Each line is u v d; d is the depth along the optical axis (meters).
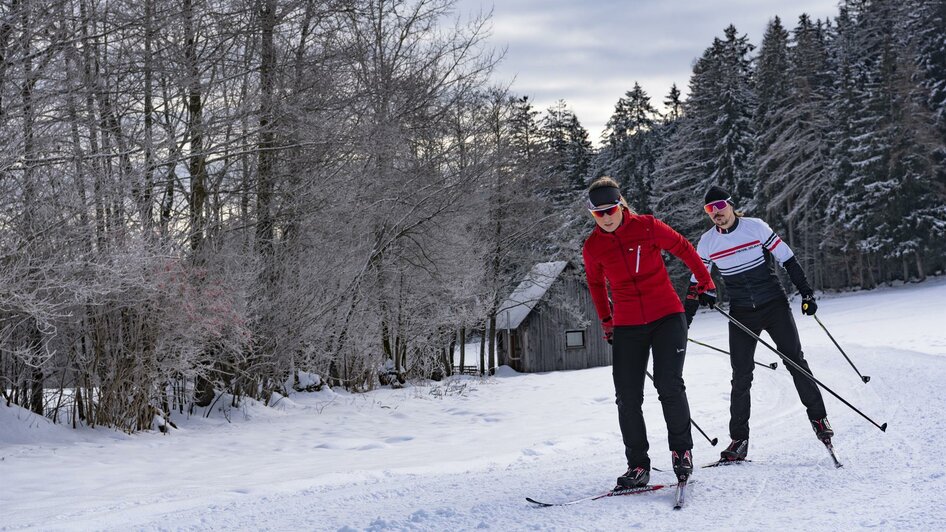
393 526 3.57
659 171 58.31
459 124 17.56
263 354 11.95
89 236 8.15
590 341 32.91
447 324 22.27
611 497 4.04
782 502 3.69
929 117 49.75
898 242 48.56
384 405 14.49
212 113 10.85
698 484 4.28
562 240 30.50
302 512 4.23
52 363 9.51
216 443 9.25
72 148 8.29
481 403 14.84
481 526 3.50
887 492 3.75
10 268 7.30
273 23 11.47
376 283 16.72
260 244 12.45
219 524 4.03
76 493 5.83
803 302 5.26
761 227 5.31
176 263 9.29
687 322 4.53
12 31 7.68
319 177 12.88
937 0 54.53
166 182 10.05
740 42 72.12
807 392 5.15
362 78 13.35
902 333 24.47
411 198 15.84
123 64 9.51
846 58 55.16
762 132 55.66
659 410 10.38
